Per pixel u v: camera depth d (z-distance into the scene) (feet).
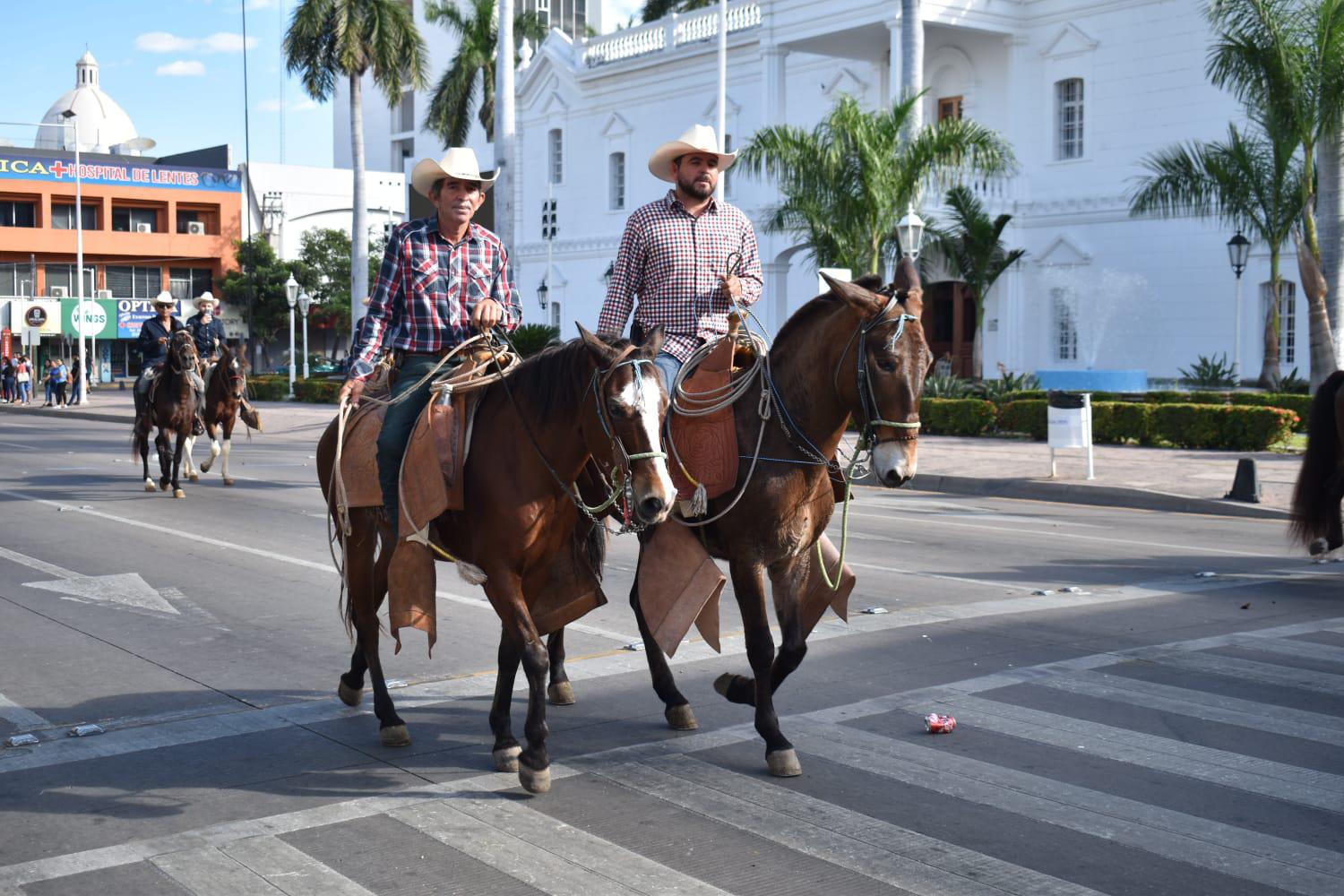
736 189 137.08
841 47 125.39
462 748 20.33
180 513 50.57
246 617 30.89
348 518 20.80
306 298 164.14
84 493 58.03
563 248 161.48
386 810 17.49
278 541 43.24
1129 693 23.59
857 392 18.24
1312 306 74.79
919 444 82.74
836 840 16.46
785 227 96.02
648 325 22.02
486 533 18.51
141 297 234.17
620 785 18.54
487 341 20.34
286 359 217.97
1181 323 106.83
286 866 15.52
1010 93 119.14
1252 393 85.35
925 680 24.53
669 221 21.83
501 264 21.76
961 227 107.86
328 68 152.15
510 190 105.81
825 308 19.24
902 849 16.15
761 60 134.00
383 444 19.48
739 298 21.22
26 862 15.66
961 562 39.32
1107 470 65.77
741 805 17.72
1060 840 16.44
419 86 155.33
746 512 19.04
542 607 19.86
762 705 19.16
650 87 148.25
